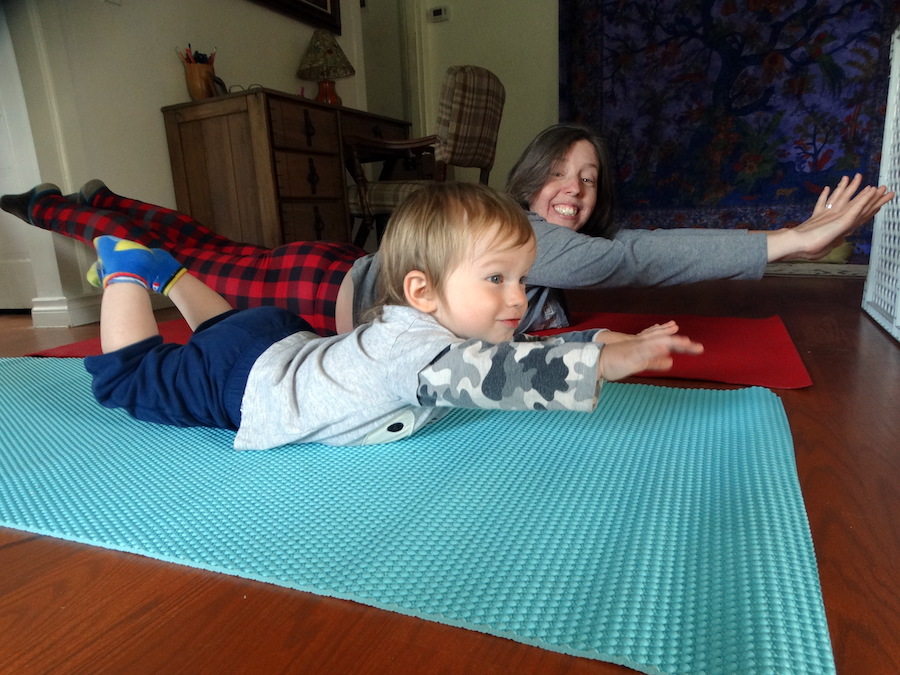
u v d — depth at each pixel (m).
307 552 0.55
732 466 0.70
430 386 0.67
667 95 3.68
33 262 2.01
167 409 0.87
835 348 1.31
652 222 3.85
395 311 0.77
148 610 0.48
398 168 3.50
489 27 4.07
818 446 0.78
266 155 2.34
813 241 1.14
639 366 0.57
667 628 0.43
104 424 0.94
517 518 0.60
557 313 1.49
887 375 1.09
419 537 0.57
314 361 0.79
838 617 0.44
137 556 0.56
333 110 2.73
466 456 0.76
